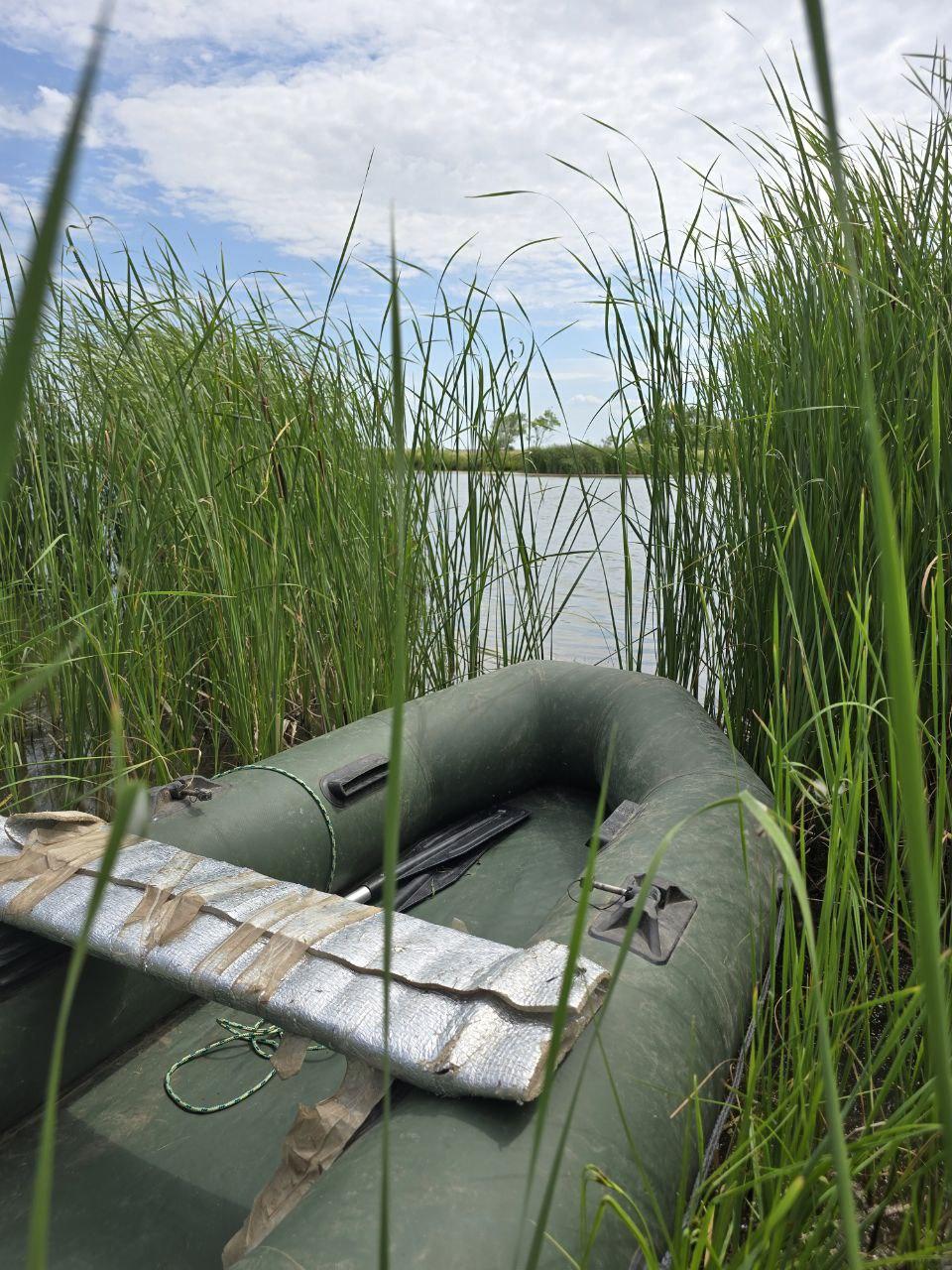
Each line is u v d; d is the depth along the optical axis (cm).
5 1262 106
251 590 237
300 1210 86
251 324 267
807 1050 110
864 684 118
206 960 112
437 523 288
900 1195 119
